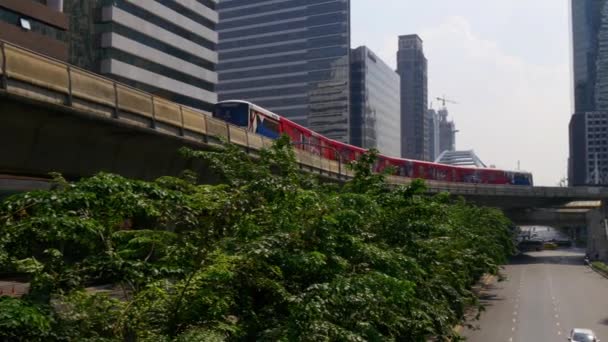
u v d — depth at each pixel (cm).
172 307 962
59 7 6550
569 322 3800
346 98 16362
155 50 9944
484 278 6706
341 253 1342
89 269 918
